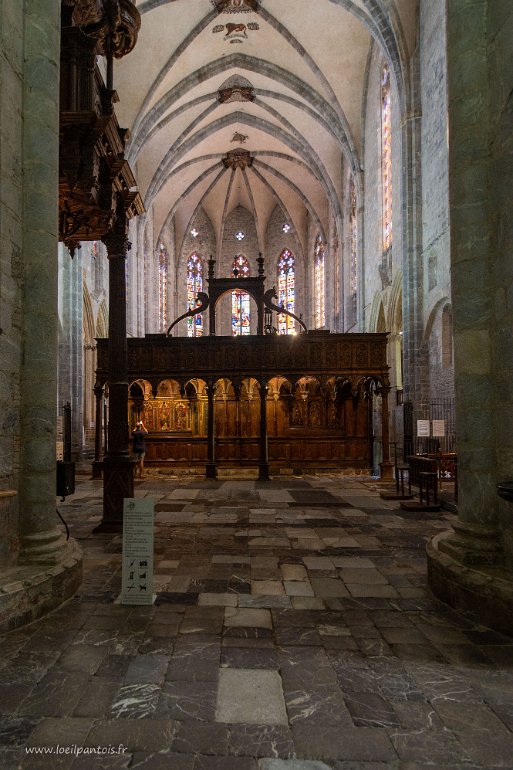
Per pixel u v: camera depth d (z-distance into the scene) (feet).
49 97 16.46
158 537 24.49
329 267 116.67
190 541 23.67
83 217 22.47
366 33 77.30
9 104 15.20
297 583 17.52
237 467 56.80
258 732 9.00
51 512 16.20
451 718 9.43
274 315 137.59
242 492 40.04
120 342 27.17
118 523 25.62
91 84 19.29
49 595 14.57
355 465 56.44
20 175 15.85
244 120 104.68
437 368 55.47
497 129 15.23
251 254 142.20
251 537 24.45
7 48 15.08
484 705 9.86
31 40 16.25
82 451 63.26
